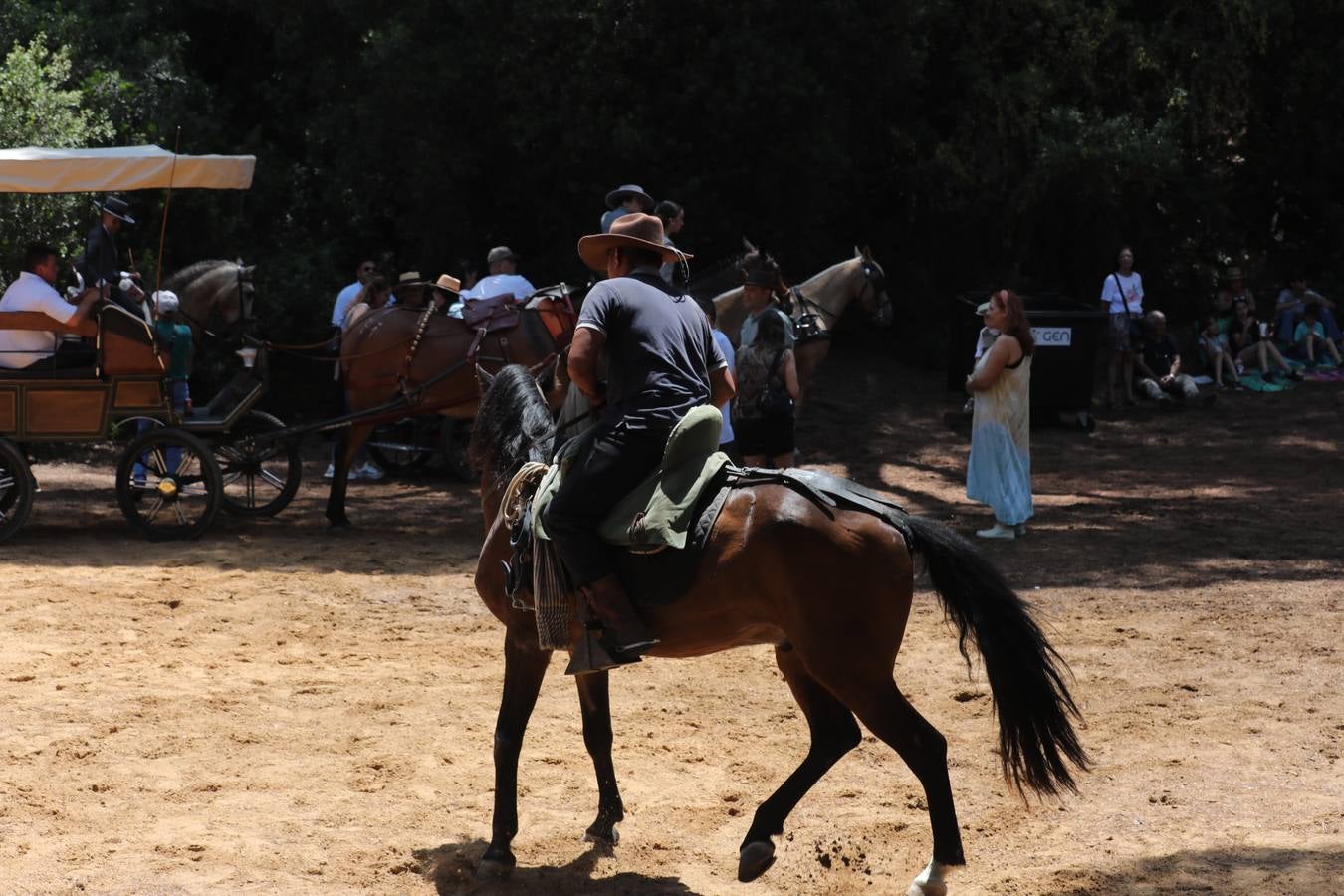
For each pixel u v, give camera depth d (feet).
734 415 38.83
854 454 62.49
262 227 74.23
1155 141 77.97
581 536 17.90
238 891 17.71
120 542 41.68
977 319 67.26
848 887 18.42
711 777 22.65
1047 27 80.18
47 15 66.28
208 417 44.14
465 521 47.57
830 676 17.08
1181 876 17.67
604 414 18.37
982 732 24.86
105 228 41.83
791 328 39.32
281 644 30.58
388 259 72.79
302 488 54.75
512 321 44.70
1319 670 27.94
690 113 65.57
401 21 66.28
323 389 72.64
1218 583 36.22
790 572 17.07
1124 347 73.61
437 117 65.77
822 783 22.48
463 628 32.37
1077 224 85.56
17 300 40.75
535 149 65.92
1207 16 83.35
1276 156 90.94
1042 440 65.87
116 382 41.06
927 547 17.40
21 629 30.76
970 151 79.05
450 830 20.20
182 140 67.97
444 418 56.34
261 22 73.87
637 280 18.67
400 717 25.43
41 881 17.72
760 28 64.23
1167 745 23.62
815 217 70.03
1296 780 21.65
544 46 64.13
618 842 19.80
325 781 22.12
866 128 77.25
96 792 21.29
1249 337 81.20
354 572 38.06
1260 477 56.03
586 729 19.92
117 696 26.17
